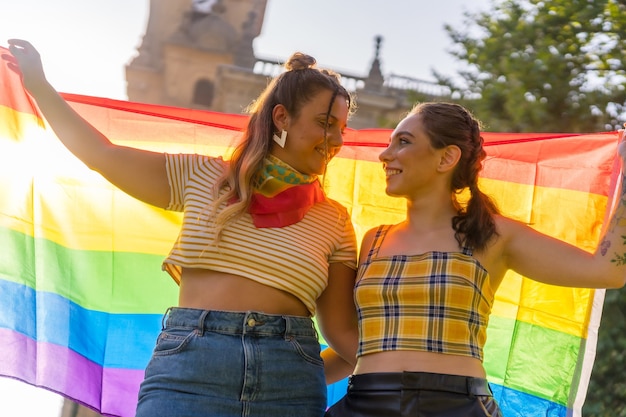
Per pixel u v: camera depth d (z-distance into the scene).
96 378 4.00
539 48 10.35
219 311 3.30
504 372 3.89
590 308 3.81
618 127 10.37
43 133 3.93
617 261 3.24
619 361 8.62
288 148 3.52
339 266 3.59
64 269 3.99
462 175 3.46
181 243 3.44
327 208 3.61
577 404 3.78
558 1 10.23
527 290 3.89
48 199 3.97
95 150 3.59
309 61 3.63
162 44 29.95
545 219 3.90
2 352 3.91
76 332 3.99
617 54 10.06
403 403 3.16
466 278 3.26
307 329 3.40
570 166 3.89
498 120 10.87
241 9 29.77
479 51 11.01
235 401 3.23
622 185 3.30
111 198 4.02
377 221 4.05
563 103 10.51
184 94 29.16
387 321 3.29
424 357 3.21
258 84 22.06
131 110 4.02
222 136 4.04
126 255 4.04
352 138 4.09
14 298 3.93
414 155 3.44
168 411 3.21
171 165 3.58
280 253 3.38
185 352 3.27
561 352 3.83
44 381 3.94
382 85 22.52
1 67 3.87
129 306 4.03
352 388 3.31
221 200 3.44
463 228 3.36
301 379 3.34
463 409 3.15
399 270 3.33
